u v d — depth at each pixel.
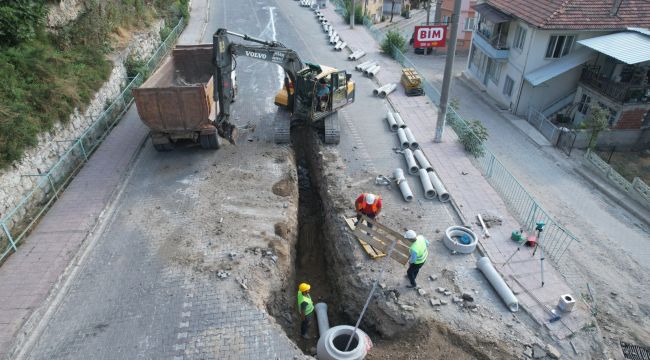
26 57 14.98
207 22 35.91
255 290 10.46
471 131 17.17
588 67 25.03
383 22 63.91
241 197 13.74
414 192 14.50
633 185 18.22
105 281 10.59
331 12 41.28
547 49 25.05
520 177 20.17
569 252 14.83
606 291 13.29
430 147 17.42
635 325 12.06
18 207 11.69
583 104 25.69
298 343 10.48
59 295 10.20
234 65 15.30
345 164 15.91
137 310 9.82
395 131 18.52
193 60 18.66
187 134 15.57
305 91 16.12
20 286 10.30
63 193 13.71
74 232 12.07
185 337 9.21
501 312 10.20
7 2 15.16
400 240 10.06
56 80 15.38
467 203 13.97
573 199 18.52
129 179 14.60
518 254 11.91
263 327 9.48
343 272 11.77
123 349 8.95
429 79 35.00
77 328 9.41
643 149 23.58
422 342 9.57
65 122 14.95
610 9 24.70
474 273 11.27
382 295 10.59
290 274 11.84
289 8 41.94
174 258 11.27
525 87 26.23
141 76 21.56
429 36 23.94
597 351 9.46
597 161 20.23
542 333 9.73
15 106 13.09
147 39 25.20
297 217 14.04
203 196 13.75
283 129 16.53
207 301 10.05
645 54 21.45
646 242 15.87
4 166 11.98
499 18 27.38
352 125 18.94
